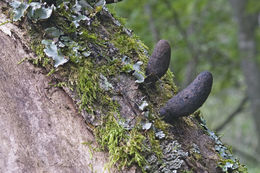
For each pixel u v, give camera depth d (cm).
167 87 274
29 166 217
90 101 230
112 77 246
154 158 225
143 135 231
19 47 242
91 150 223
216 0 1276
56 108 231
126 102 239
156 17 1107
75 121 229
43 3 245
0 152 218
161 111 246
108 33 267
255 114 1227
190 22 1127
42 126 226
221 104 1694
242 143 2047
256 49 1237
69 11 253
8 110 228
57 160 220
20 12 242
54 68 237
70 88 232
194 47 1150
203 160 243
